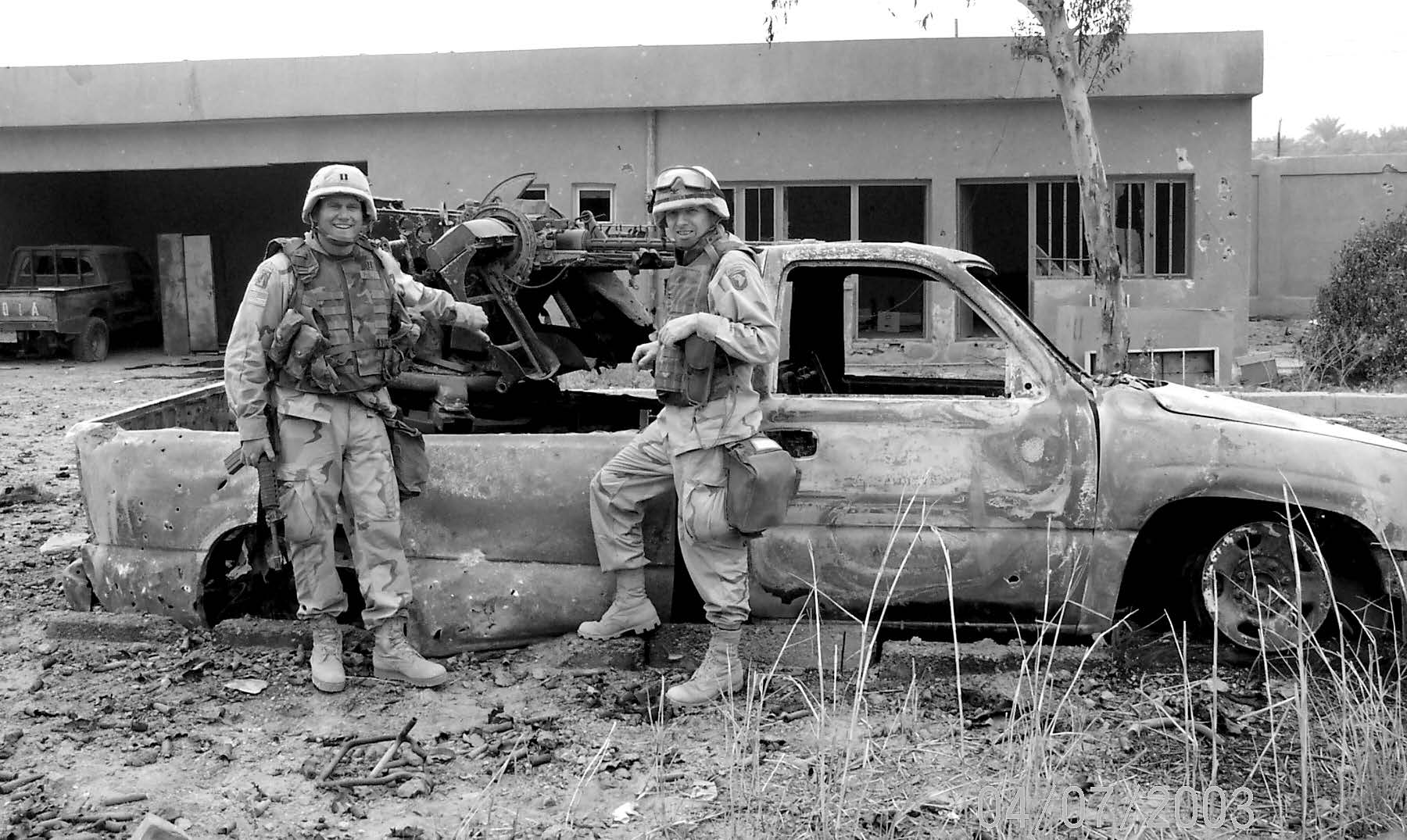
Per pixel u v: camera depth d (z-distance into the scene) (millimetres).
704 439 4086
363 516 4344
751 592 4590
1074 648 4617
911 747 3902
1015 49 14570
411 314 4473
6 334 18906
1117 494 4426
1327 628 4652
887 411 4516
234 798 3605
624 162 16859
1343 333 14898
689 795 3598
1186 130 15969
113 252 20500
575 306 6289
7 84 17922
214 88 17484
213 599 4977
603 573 4613
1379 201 24906
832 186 16797
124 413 5230
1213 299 16188
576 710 4227
